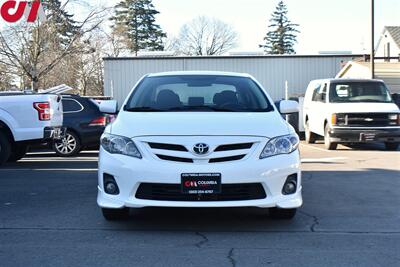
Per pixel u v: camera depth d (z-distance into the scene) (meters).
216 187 5.35
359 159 12.57
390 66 23.72
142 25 68.50
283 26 76.69
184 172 5.34
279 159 5.54
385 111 14.52
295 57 30.22
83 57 45.94
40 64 29.88
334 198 7.63
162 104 6.52
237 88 6.89
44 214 6.62
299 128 20.14
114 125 5.92
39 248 5.18
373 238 5.54
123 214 6.07
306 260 4.81
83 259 4.84
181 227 5.94
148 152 5.46
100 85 51.09
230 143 5.45
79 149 13.66
